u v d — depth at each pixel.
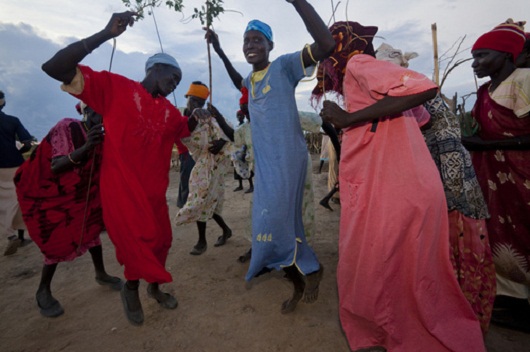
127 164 2.25
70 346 2.34
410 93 1.50
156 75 2.40
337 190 5.36
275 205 2.20
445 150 1.94
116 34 1.94
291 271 2.48
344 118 1.67
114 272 3.51
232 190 7.68
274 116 2.23
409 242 1.65
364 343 1.91
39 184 2.56
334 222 4.80
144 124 2.28
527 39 2.34
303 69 2.12
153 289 2.74
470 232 1.99
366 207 1.76
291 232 2.26
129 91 2.20
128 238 2.27
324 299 2.79
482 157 2.42
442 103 1.96
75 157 2.32
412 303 1.71
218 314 2.65
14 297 3.06
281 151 2.21
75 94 2.04
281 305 2.72
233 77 3.19
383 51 1.94
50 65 1.82
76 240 2.78
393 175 1.67
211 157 3.64
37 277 3.47
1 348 2.34
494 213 2.38
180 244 4.27
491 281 2.03
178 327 2.51
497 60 2.13
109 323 2.59
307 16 1.79
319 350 2.19
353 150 1.79
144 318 2.63
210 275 3.35
